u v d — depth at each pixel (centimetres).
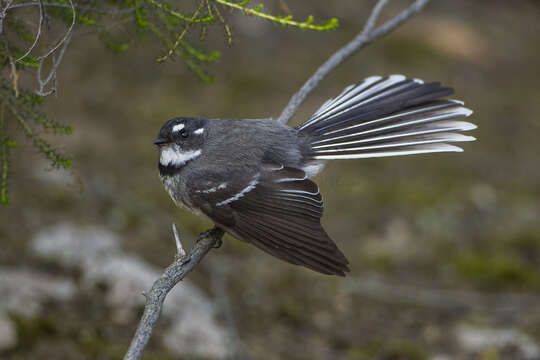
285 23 594
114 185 1395
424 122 718
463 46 2130
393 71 1927
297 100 776
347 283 1267
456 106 730
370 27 820
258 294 1206
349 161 1658
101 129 1550
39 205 1279
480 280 1302
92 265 1135
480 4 2425
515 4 2503
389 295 1245
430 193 1572
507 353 1102
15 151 1388
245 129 745
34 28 638
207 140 745
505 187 1636
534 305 1233
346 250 1361
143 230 1296
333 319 1169
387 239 1399
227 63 1830
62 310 1020
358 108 752
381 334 1142
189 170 731
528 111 1941
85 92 1645
